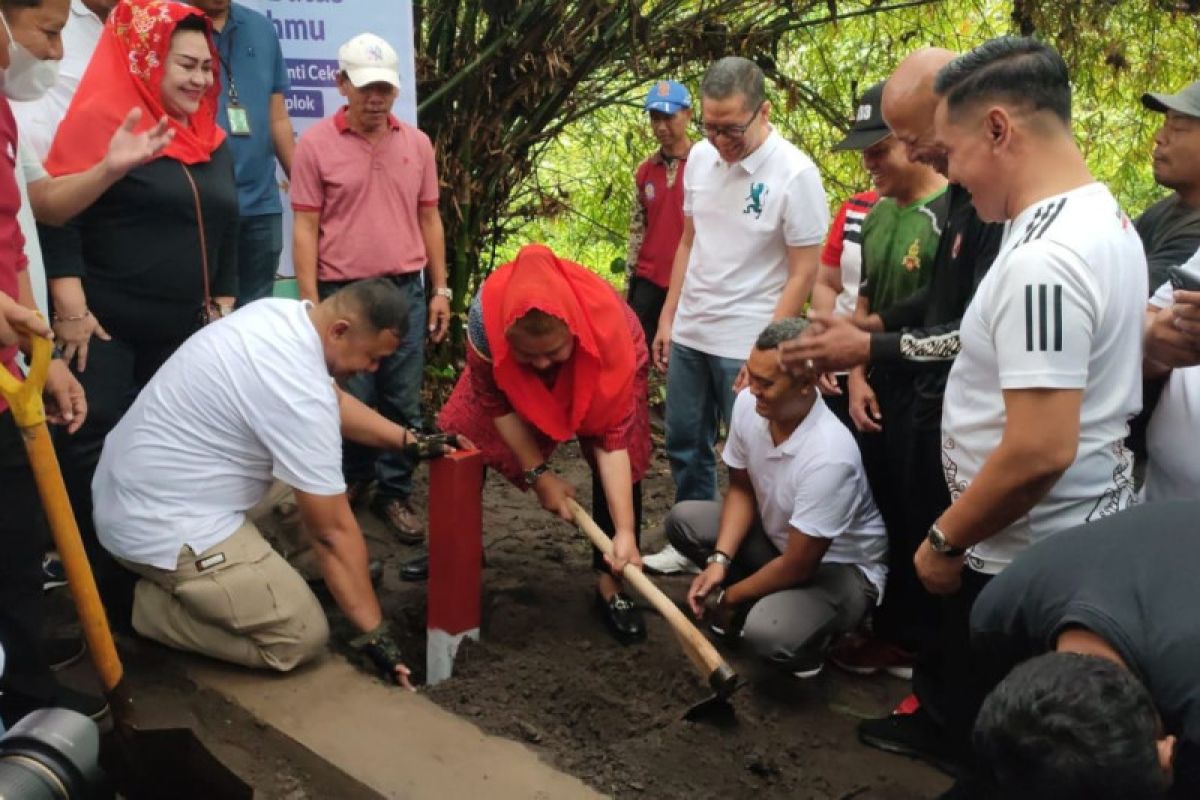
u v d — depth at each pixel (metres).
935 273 2.90
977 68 2.17
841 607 3.14
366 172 4.05
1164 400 2.46
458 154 5.72
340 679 3.04
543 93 5.82
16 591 2.68
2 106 2.59
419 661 3.43
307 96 4.70
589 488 4.94
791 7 5.80
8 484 2.60
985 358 2.28
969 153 2.21
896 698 3.25
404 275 4.21
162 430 2.99
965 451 2.39
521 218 6.62
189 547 2.96
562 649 3.37
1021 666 1.49
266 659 3.03
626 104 6.29
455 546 3.12
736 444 3.37
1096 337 2.11
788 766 2.85
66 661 3.10
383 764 2.62
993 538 2.39
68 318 3.08
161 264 3.26
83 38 3.47
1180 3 5.69
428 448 3.15
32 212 2.94
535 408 3.07
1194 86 2.94
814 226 3.70
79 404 2.88
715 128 3.63
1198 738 1.52
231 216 3.47
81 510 3.35
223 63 4.05
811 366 2.74
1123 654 1.58
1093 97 6.23
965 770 2.24
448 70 5.64
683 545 3.68
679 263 4.24
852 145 3.25
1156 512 1.78
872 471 3.40
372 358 3.06
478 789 2.53
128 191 3.17
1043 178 2.15
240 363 2.93
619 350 3.12
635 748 2.85
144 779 2.66
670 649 3.41
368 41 3.94
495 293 3.09
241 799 2.60
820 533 3.06
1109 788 1.36
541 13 5.47
